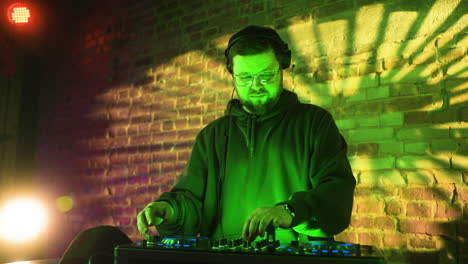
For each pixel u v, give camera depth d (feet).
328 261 2.46
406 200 5.74
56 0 10.69
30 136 10.51
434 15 5.88
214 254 2.73
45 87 10.62
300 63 6.93
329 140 4.03
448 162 5.51
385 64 6.17
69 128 9.98
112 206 8.89
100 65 9.70
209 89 7.92
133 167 8.73
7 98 10.75
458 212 5.34
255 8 7.61
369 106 6.21
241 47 3.95
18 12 10.10
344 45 6.57
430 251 5.45
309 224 3.42
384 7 6.29
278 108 4.36
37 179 10.32
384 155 5.99
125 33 9.42
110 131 9.24
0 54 10.37
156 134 8.50
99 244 4.10
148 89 8.80
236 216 4.23
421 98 5.82
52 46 10.64
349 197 3.62
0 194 10.25
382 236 5.83
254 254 2.63
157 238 3.30
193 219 4.29
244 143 4.45
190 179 4.58
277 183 4.13
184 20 8.54
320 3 6.89
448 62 5.69
